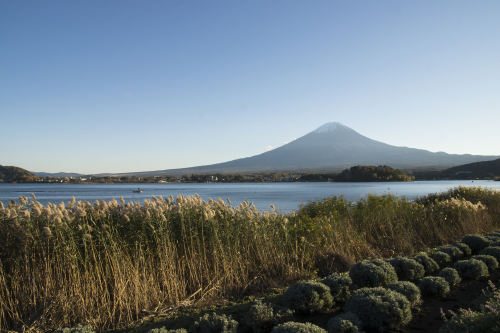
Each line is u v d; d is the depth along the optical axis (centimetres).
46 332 525
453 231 1213
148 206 686
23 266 570
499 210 1523
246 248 778
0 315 523
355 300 517
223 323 462
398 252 991
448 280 678
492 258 779
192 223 726
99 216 657
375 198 1295
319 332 414
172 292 642
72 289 571
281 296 636
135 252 636
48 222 592
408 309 500
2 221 565
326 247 886
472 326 418
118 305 588
